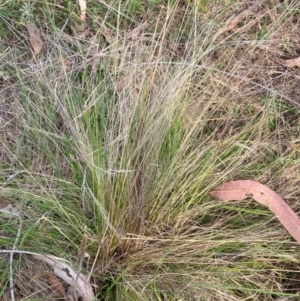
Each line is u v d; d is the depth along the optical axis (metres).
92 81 0.59
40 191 0.53
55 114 0.58
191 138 0.56
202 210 0.54
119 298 0.50
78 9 0.65
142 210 0.53
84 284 0.50
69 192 0.54
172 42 0.63
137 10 0.65
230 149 0.56
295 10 0.67
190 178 0.54
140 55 0.58
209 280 0.52
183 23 0.65
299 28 0.67
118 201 0.52
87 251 0.52
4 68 0.60
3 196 0.53
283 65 0.65
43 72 0.58
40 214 0.52
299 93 0.64
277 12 0.67
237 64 0.61
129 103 0.55
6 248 0.51
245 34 0.65
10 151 0.55
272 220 0.55
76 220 0.51
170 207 0.53
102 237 0.51
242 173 0.57
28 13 0.62
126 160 0.52
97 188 0.51
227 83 0.61
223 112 0.61
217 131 0.60
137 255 0.52
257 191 0.54
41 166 0.56
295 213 0.55
